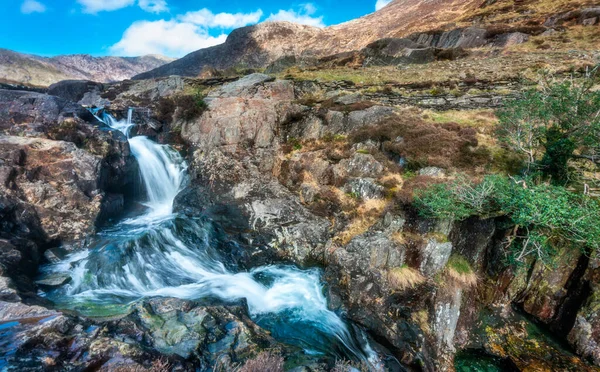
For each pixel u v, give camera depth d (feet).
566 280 36.37
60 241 43.78
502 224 38.65
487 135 53.83
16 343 22.18
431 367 31.94
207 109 73.26
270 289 42.04
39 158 46.73
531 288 38.22
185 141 72.08
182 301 32.30
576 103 38.81
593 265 34.14
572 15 116.47
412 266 38.45
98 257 39.55
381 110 63.82
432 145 50.72
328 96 82.74
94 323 26.84
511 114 44.86
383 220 42.88
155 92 107.24
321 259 46.80
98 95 109.09
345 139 60.70
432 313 34.86
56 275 37.11
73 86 110.52
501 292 39.40
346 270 40.29
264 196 56.59
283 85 87.45
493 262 40.06
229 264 45.65
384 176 48.93
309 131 66.59
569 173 42.22
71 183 47.21
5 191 41.11
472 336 36.11
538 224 33.06
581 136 39.06
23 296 30.14
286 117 69.56
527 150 43.78
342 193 51.57
